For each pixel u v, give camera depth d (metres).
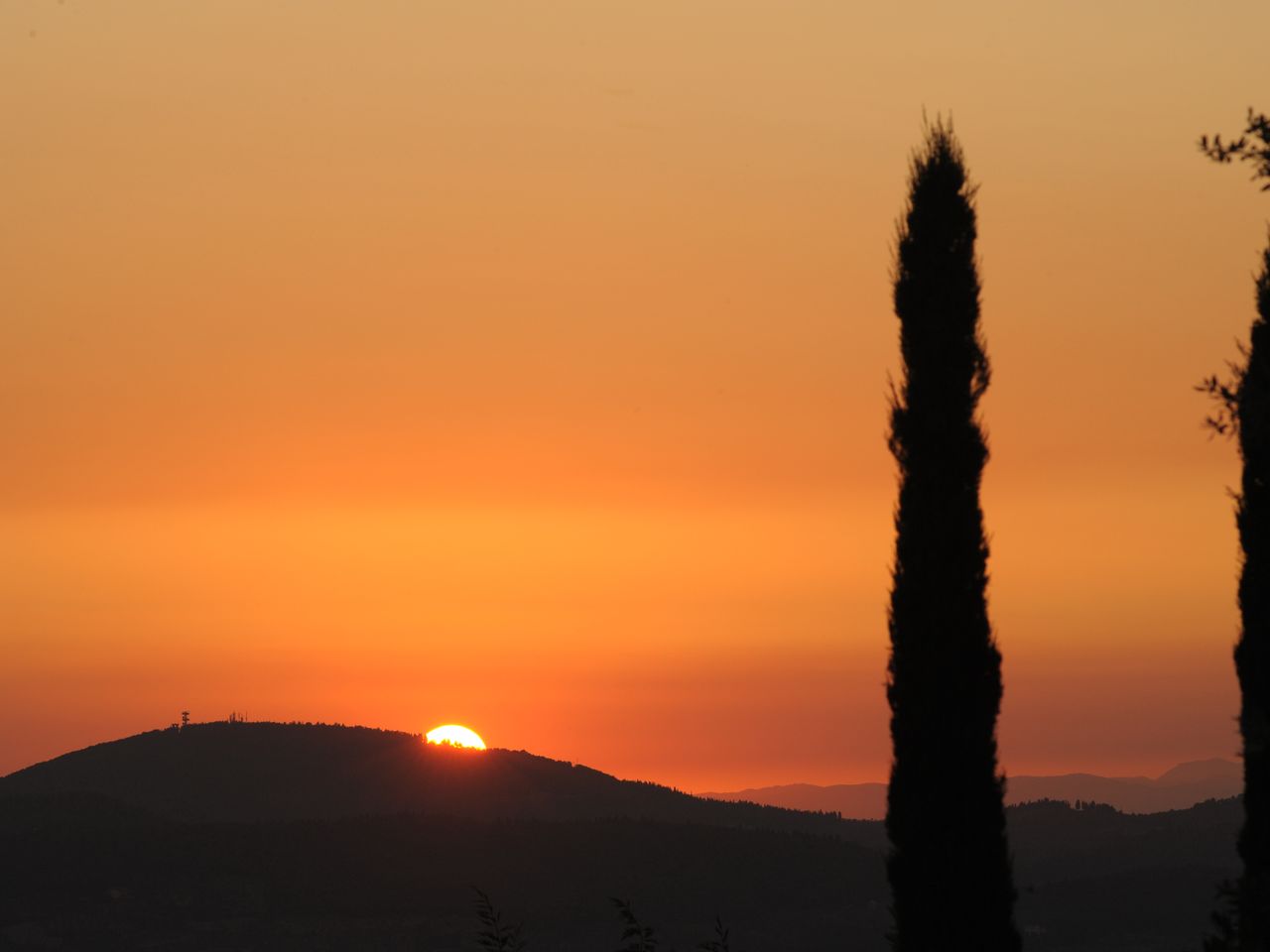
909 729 83.12
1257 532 65.44
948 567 83.56
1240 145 59.75
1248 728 65.38
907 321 87.31
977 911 80.56
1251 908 60.97
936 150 89.25
